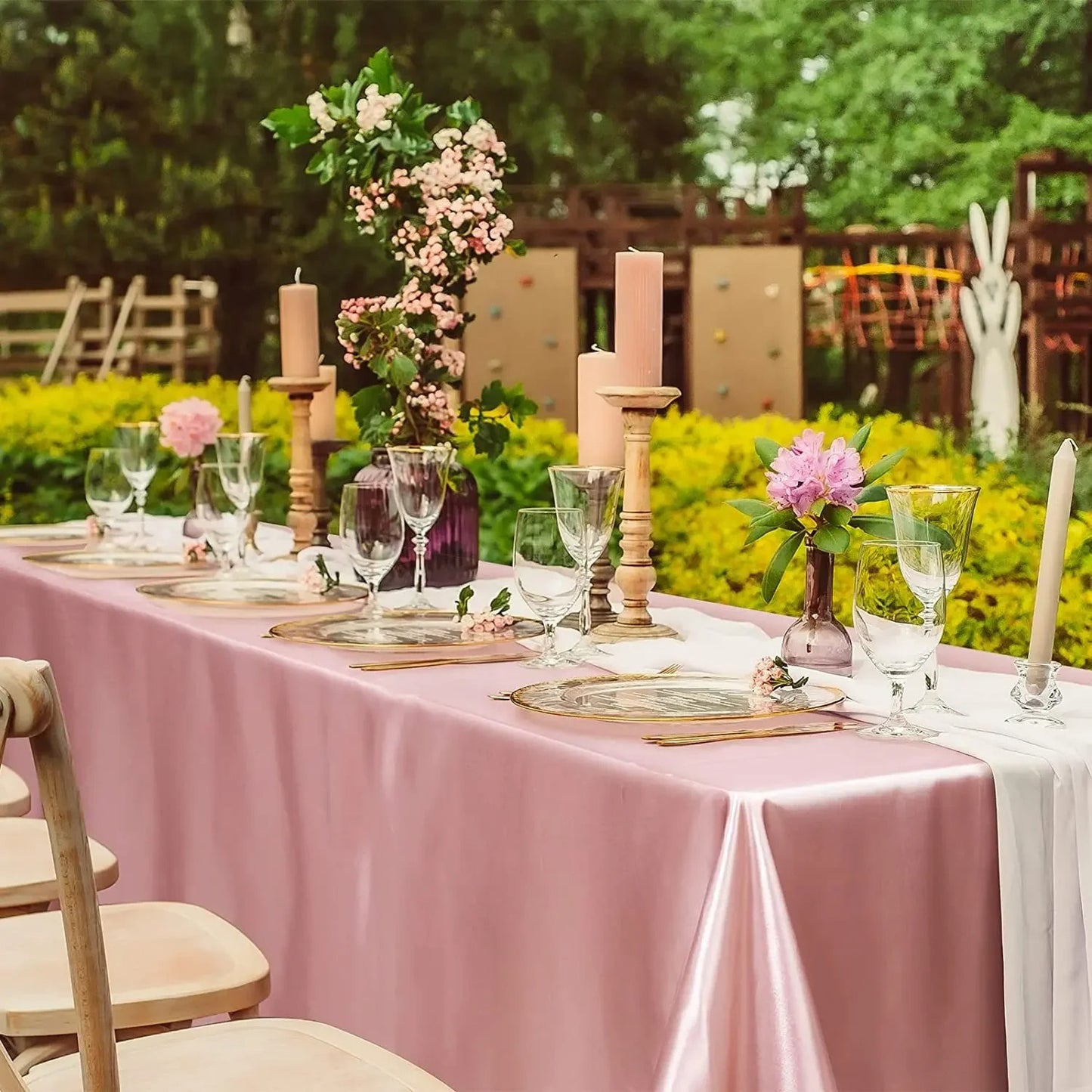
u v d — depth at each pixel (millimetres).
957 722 1651
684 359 12047
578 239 11789
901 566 1593
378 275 12781
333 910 2043
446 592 2715
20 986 1813
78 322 12109
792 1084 1310
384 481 2729
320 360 3402
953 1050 1491
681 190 11852
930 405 11891
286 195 12703
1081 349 10266
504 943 1695
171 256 12617
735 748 1562
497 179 2766
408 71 12867
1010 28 12047
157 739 2545
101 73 12484
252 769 2234
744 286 11617
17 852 2320
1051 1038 1513
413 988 1866
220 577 2885
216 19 12602
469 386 11617
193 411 3551
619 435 2479
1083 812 1523
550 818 1604
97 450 3451
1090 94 11891
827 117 12648
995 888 1506
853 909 1425
